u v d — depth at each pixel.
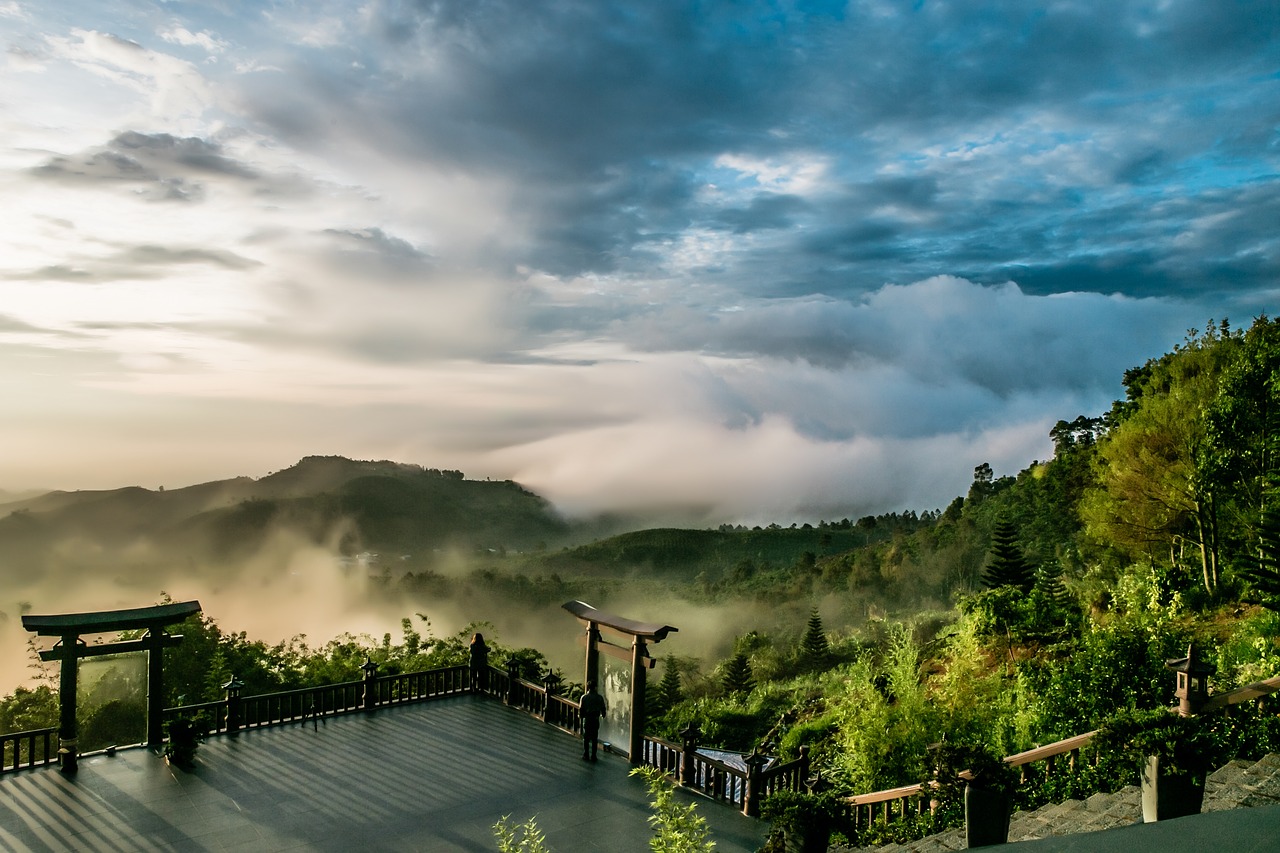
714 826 12.78
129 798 13.36
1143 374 39.84
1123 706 13.94
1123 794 9.81
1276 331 28.78
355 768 14.76
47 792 13.51
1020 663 17.73
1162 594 25.75
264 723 16.83
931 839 9.88
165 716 16.41
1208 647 17.69
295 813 12.95
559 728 17.05
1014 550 43.81
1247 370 27.11
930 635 45.94
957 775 8.49
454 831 12.51
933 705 16.17
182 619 15.81
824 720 24.69
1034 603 23.59
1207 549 29.25
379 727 16.91
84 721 32.84
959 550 101.38
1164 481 29.70
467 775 14.58
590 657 16.42
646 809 13.41
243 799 13.38
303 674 33.69
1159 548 32.19
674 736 34.69
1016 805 10.72
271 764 14.84
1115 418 41.12
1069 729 14.24
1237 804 8.58
